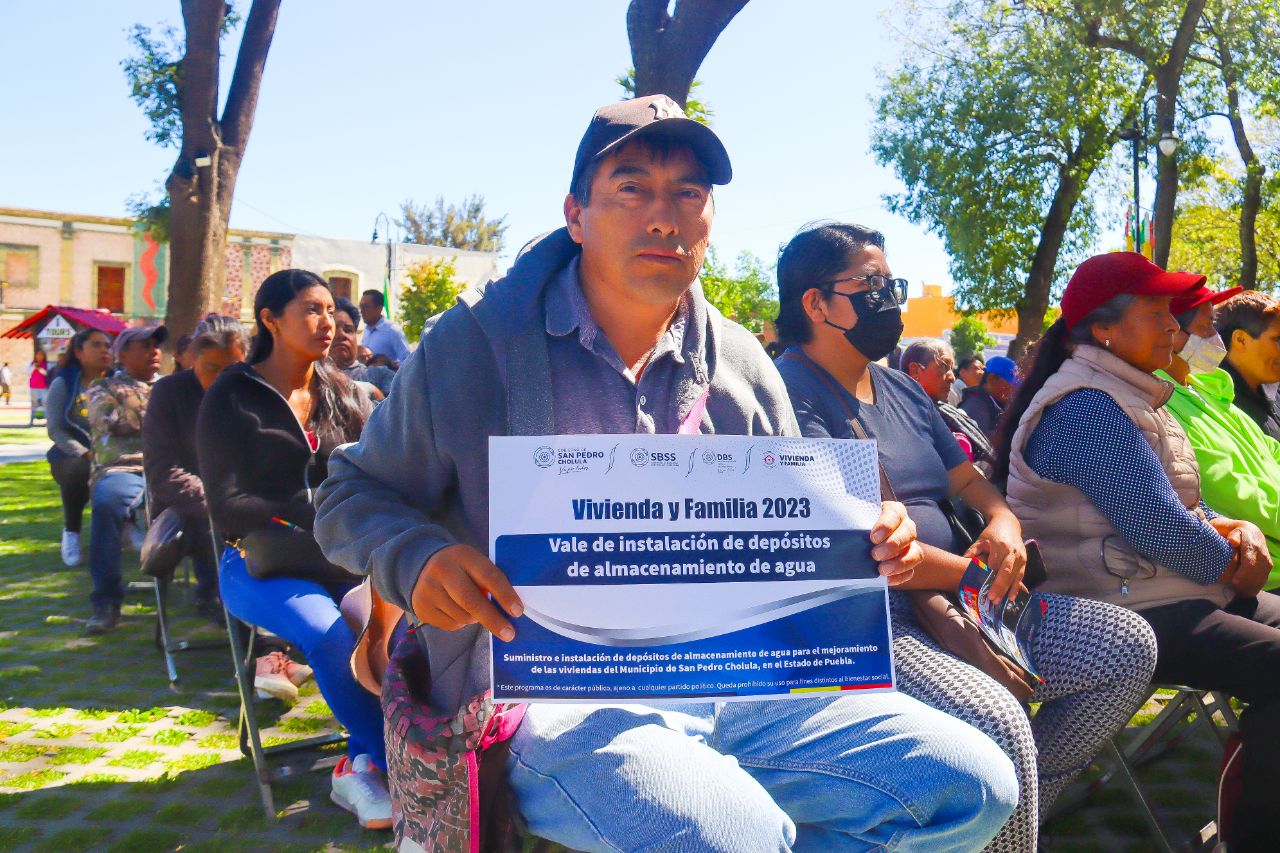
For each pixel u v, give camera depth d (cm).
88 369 757
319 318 374
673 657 148
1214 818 331
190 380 473
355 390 397
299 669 434
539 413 163
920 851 157
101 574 571
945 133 2128
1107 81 2017
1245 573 275
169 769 369
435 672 161
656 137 164
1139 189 1877
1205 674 266
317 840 311
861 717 164
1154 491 264
